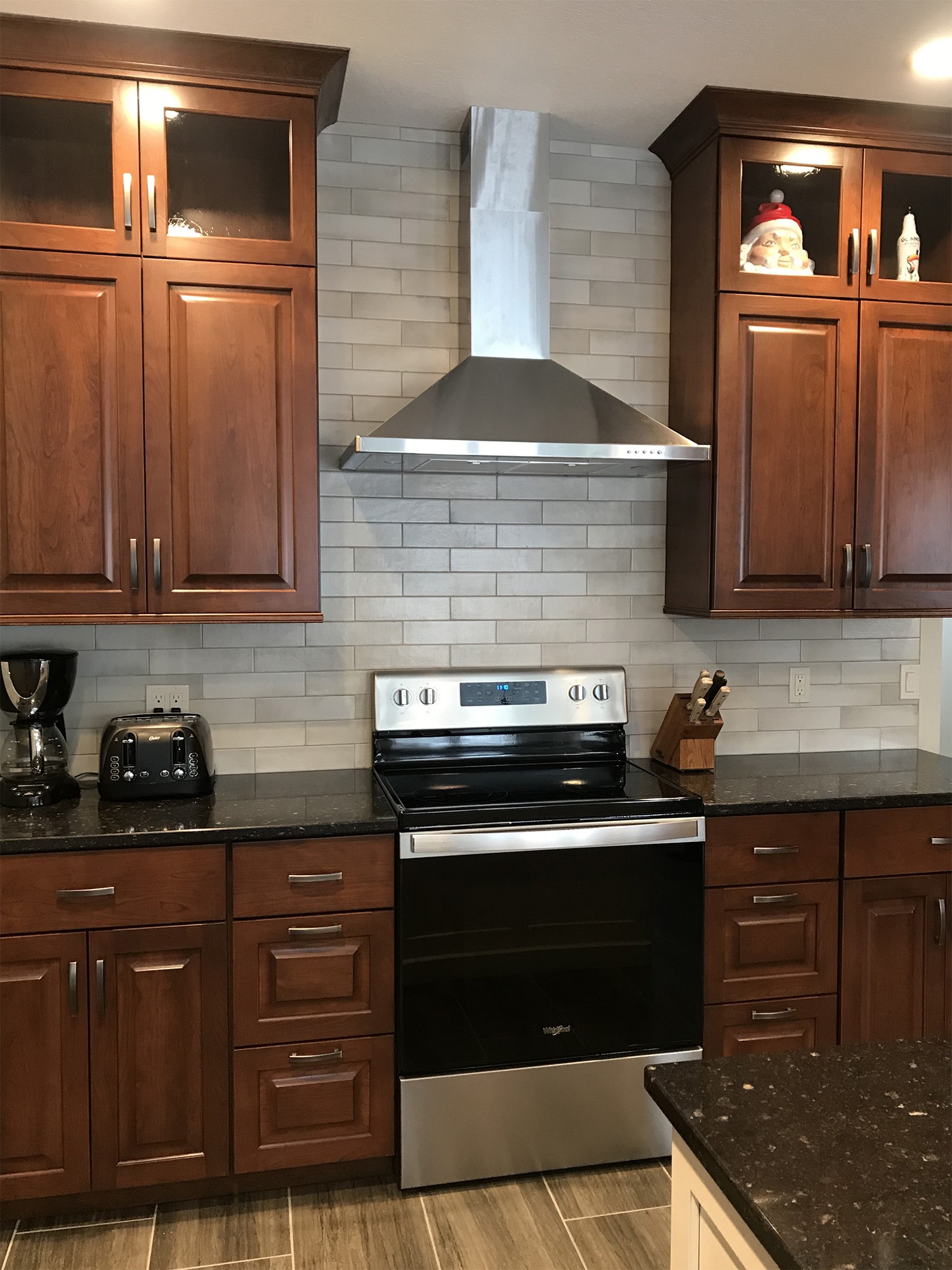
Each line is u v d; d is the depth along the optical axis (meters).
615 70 2.44
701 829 2.41
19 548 2.29
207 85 2.32
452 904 2.28
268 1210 2.24
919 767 2.89
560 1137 2.37
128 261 2.30
